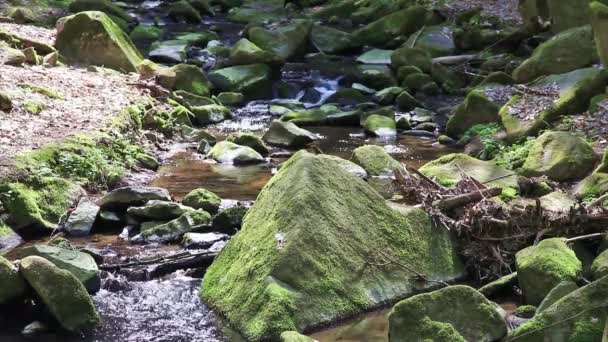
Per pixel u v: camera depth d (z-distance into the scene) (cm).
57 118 1158
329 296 830
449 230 906
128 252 925
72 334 806
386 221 885
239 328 812
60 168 1045
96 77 1347
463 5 1919
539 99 1259
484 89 1348
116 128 1166
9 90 1197
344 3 2056
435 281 878
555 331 768
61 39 1445
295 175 877
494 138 1213
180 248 934
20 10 1653
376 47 1786
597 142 1136
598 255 872
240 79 1473
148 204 982
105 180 1067
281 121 1277
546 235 895
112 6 1856
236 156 1174
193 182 1098
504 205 913
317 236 848
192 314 837
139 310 840
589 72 1289
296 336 771
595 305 768
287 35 1698
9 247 934
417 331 779
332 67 1622
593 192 989
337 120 1357
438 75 1518
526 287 838
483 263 897
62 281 812
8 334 805
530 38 1594
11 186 973
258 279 828
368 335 809
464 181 940
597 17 1270
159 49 1605
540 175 1061
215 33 1806
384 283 859
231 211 962
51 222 975
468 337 785
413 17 1802
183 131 1271
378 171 1102
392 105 1448
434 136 1315
